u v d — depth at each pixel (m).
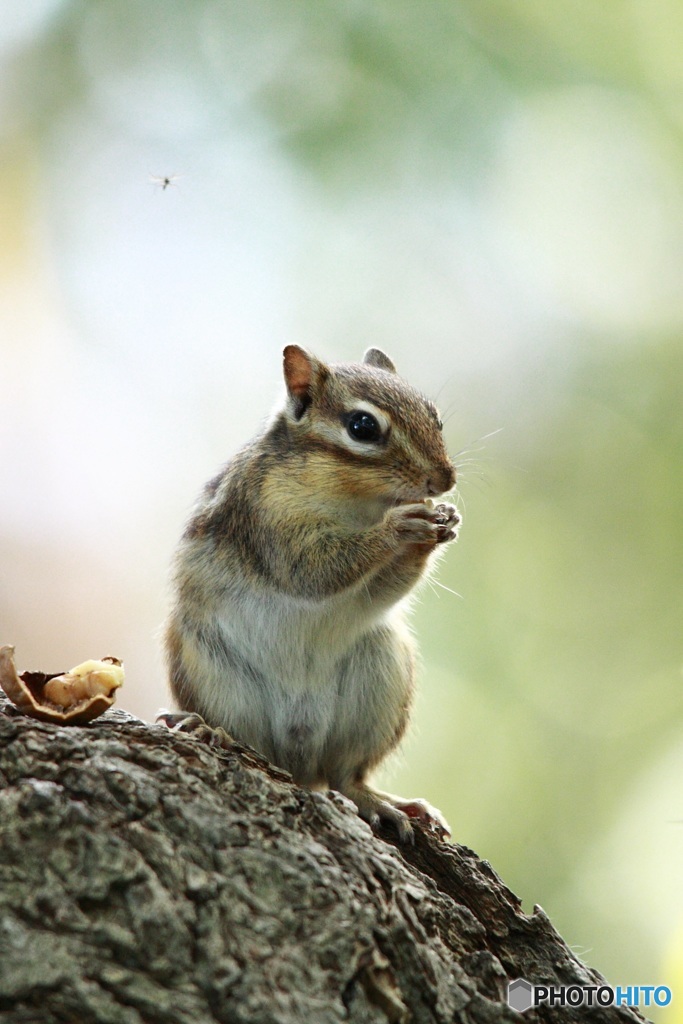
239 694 8.97
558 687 17.94
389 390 9.14
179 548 9.49
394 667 9.30
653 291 19.33
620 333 19.48
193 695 9.05
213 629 9.08
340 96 18.55
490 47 18.53
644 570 18.64
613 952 15.61
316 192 18.70
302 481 9.01
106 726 6.43
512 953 6.68
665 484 18.92
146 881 5.41
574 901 16.20
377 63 18.41
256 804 6.18
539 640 18.23
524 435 19.22
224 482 9.47
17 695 6.36
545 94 18.62
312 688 9.08
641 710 17.77
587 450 19.22
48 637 18.62
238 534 9.14
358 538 8.92
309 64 18.55
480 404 19.28
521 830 16.80
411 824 7.81
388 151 18.56
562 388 19.41
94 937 5.24
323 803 6.39
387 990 5.56
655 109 18.69
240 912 5.54
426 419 9.08
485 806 17.00
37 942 5.15
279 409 9.40
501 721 17.53
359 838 6.37
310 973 5.45
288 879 5.74
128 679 18.36
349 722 9.16
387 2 18.42
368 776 9.20
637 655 18.17
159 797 5.80
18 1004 5.04
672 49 18.64
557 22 18.58
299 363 9.22
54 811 5.49
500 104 18.45
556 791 17.16
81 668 6.68
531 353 19.50
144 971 5.25
